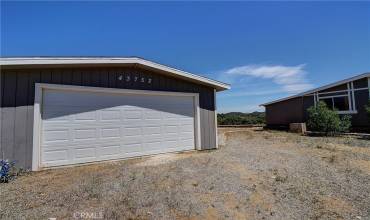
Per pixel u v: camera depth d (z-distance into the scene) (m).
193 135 9.55
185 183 5.09
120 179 5.27
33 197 4.24
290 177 5.74
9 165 5.53
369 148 9.78
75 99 7.04
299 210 4.10
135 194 4.40
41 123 6.46
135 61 7.82
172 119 9.04
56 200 4.10
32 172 6.08
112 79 7.72
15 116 6.13
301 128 17.45
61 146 6.70
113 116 7.69
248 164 6.88
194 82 9.65
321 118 15.27
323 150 9.38
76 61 6.77
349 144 10.99
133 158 7.91
